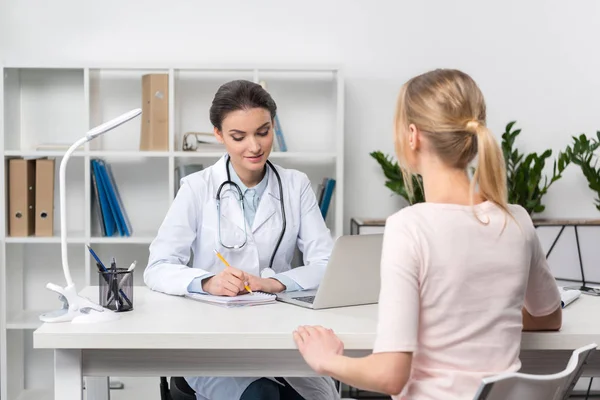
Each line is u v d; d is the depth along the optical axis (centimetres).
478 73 355
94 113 336
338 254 179
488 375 134
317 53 353
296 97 356
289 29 352
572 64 356
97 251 343
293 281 209
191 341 156
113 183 335
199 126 353
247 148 220
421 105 140
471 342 135
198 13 349
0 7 343
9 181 328
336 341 150
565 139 358
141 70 340
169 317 171
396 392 130
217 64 326
